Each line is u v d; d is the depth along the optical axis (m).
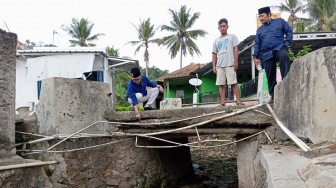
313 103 3.75
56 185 4.94
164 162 7.24
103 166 5.71
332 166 2.25
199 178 8.30
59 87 5.23
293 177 2.47
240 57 19.55
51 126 5.16
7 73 4.52
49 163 4.83
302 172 2.49
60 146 5.12
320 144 3.53
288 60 5.21
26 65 15.03
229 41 6.29
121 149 6.02
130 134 5.76
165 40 34.88
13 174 4.21
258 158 4.63
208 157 12.41
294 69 4.36
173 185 7.40
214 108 5.42
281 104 4.91
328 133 3.44
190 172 8.76
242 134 5.65
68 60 14.45
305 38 14.12
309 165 2.48
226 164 10.76
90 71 14.30
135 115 5.81
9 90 4.54
